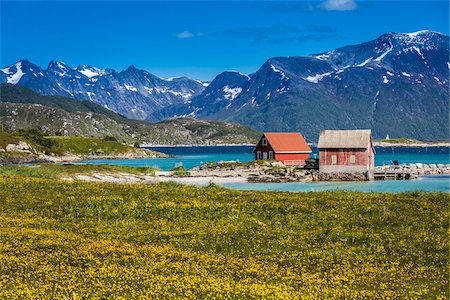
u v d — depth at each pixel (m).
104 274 27.53
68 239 36.19
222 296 24.59
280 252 35.91
